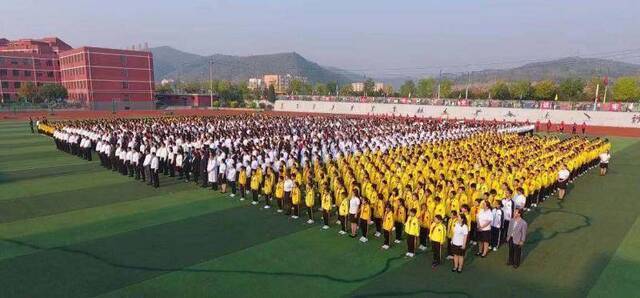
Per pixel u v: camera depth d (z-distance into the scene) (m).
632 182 24.59
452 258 13.41
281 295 10.89
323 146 28.39
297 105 92.56
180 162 23.91
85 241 14.48
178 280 11.66
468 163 21.94
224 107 107.00
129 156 24.55
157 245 14.16
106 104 93.88
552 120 62.19
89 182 23.30
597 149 29.17
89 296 10.73
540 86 88.00
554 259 13.47
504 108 66.69
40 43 108.25
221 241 14.61
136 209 18.25
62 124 41.78
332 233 15.62
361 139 31.56
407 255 13.57
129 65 96.94
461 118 68.12
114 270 12.25
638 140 45.88
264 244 14.39
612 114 57.62
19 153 33.16
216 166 21.64
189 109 99.12
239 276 11.95
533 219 17.62
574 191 22.44
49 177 24.52
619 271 12.57
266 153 24.17
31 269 12.28
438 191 16.34
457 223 12.38
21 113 76.12
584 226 16.70
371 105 81.06
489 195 15.88
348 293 11.05
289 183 17.86
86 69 90.75
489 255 13.87
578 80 96.62
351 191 16.69
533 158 23.80
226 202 19.45
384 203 14.96
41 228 15.77
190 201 19.61
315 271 12.35
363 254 13.70
